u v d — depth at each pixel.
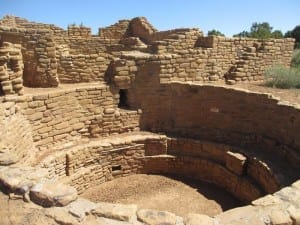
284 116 10.02
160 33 18.12
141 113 12.75
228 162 10.71
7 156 5.84
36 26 18.06
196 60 13.31
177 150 12.31
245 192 9.91
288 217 4.47
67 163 10.22
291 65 18.64
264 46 14.68
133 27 21.11
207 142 11.80
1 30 10.77
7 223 4.27
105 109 12.08
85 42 16.67
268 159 9.90
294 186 5.39
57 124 10.60
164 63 12.55
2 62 9.09
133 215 4.47
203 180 11.73
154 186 11.18
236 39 14.50
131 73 12.28
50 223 4.29
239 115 11.58
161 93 12.81
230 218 4.47
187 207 9.66
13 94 9.41
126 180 11.72
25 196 4.78
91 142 11.42
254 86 13.56
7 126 7.93
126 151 11.78
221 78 14.52
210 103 12.24
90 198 10.25
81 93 11.33
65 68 12.16
